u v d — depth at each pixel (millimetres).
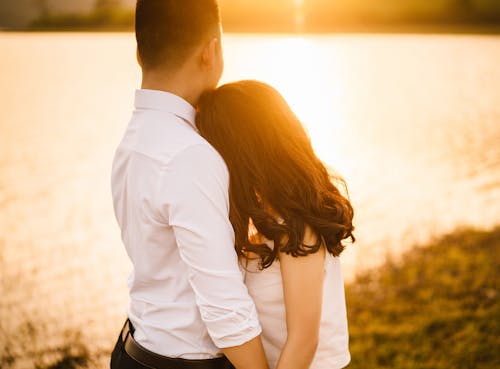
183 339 1363
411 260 5203
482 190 7789
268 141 1359
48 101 15633
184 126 1317
